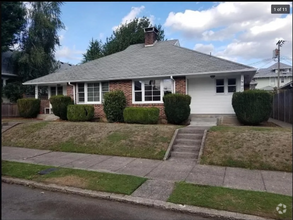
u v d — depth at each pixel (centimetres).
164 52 1568
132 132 880
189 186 452
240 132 765
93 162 646
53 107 1371
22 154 752
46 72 2214
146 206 384
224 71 1134
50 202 402
